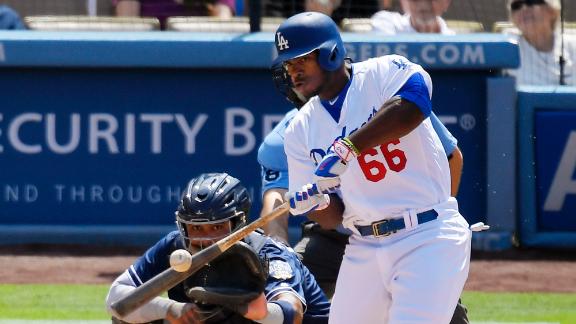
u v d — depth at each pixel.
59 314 24.77
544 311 26.06
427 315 14.21
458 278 14.51
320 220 15.25
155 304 13.76
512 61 33.09
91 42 33.00
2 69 33.34
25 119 33.50
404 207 14.55
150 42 33.06
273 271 14.35
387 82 14.44
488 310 26.08
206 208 13.48
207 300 13.12
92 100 33.56
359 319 15.00
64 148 33.59
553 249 33.47
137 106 33.59
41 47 32.97
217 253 12.82
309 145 14.97
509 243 33.31
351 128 14.65
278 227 18.67
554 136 33.34
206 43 33.06
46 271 29.84
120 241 33.50
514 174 33.47
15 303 25.94
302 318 14.55
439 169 14.74
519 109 33.38
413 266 14.38
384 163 14.47
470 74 33.59
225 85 33.56
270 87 33.56
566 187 33.41
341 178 14.70
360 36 33.38
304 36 14.29
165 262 14.69
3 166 33.50
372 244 14.84
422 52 33.09
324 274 18.67
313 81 14.55
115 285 14.60
